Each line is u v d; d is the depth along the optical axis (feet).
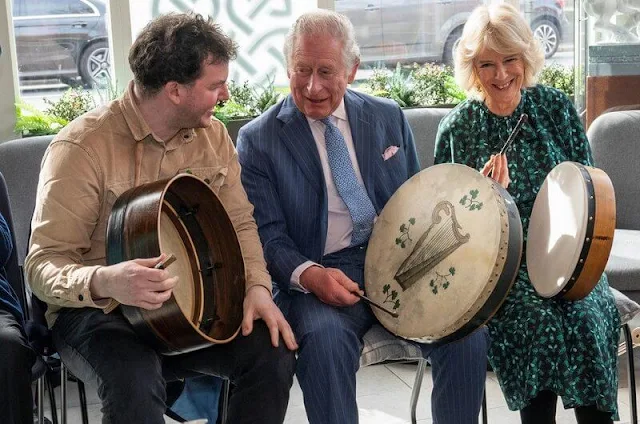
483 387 7.86
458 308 7.30
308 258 8.36
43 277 6.97
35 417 10.23
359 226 8.38
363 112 8.59
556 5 15.01
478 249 7.36
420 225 7.93
